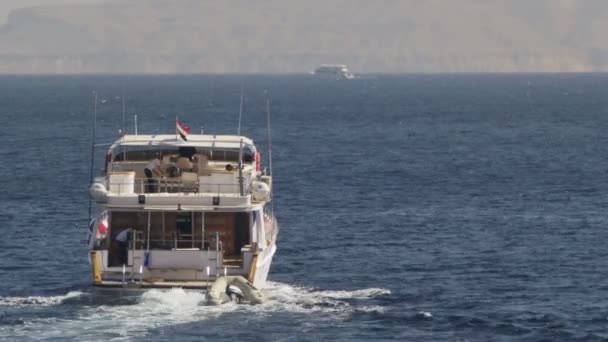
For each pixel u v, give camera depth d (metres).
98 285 168.75
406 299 184.75
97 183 175.75
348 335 160.25
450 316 173.50
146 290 168.62
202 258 171.88
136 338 153.25
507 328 167.38
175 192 182.00
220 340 153.88
